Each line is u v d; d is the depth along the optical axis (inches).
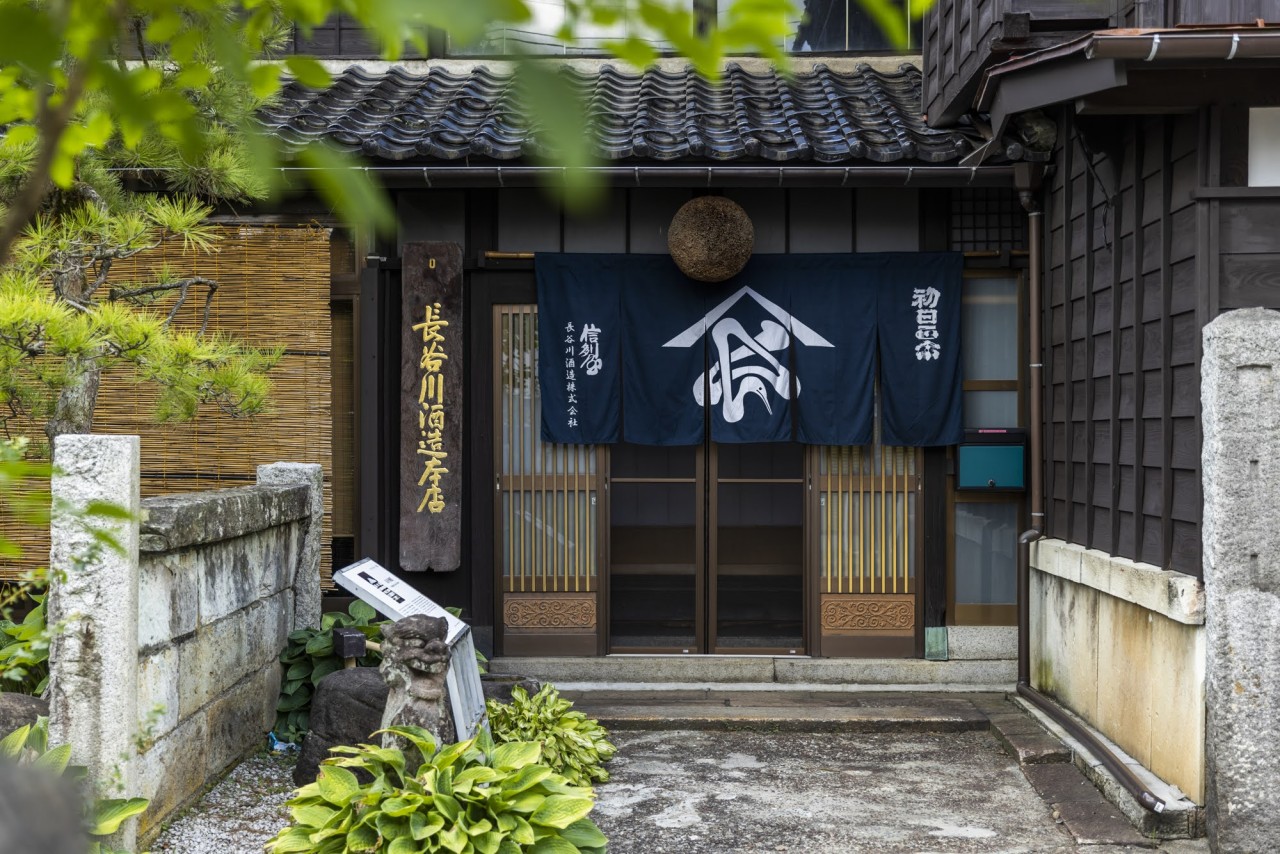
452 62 386.0
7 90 46.0
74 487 189.8
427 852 176.4
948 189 336.5
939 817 241.1
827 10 389.4
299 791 197.0
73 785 37.2
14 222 27.6
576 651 343.3
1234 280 220.5
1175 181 236.5
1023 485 333.7
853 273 334.3
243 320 327.6
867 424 334.0
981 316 340.5
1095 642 276.5
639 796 253.8
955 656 339.6
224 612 250.8
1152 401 246.1
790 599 461.1
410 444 331.9
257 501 264.4
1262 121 221.6
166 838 212.8
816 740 296.8
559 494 343.3
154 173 292.7
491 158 311.7
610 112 343.0
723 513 459.8
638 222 339.3
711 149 308.5
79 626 190.5
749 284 336.2
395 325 337.4
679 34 29.6
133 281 324.2
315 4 36.7
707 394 338.0
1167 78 219.0
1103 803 242.7
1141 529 250.5
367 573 261.6
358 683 249.9
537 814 187.3
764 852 221.8
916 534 340.5
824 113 345.1
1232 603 213.5
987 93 272.5
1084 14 265.7
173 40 35.0
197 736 235.5
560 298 335.3
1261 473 213.0
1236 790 213.0
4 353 197.6
